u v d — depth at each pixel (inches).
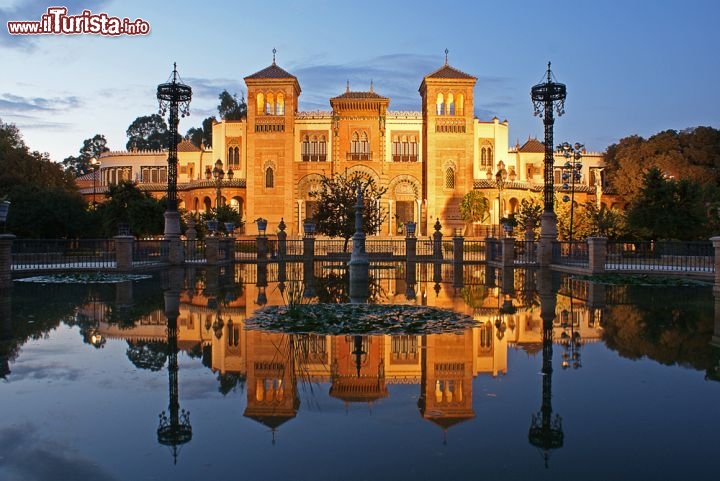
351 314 488.1
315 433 219.3
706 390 274.7
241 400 260.4
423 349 365.1
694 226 1449.3
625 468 187.5
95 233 1541.6
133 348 367.9
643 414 240.2
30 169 1892.2
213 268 1176.2
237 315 508.1
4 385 282.2
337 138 2694.4
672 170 2465.6
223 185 2731.3
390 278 944.3
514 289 751.1
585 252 1135.6
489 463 191.5
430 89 2628.0
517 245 1387.8
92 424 228.2
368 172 2694.4
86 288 741.3
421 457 196.7
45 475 181.9
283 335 410.0
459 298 647.1
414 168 2719.0
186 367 319.3
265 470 186.2
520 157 2893.7
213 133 2883.9
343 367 319.6
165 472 184.2
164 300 618.2
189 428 224.4
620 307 566.9
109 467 188.4
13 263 1105.4
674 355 349.1
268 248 1676.9
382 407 251.0
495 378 297.9
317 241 2050.9
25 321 473.1
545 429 222.7
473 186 2632.9
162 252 1190.3
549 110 1202.6
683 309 550.9
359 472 184.7
